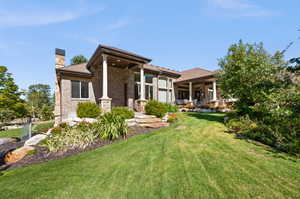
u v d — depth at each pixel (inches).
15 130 499.8
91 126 270.2
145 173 127.5
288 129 189.0
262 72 292.8
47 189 109.8
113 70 565.0
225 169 127.7
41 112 739.4
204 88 837.2
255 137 213.9
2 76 210.8
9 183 119.6
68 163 155.9
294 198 89.2
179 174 123.1
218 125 326.6
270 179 110.0
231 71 369.4
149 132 285.4
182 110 736.3
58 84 501.4
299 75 209.5
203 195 95.7
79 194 102.3
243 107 324.5
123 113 350.0
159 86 733.3
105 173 130.2
